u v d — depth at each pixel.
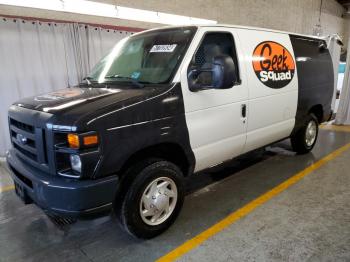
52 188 2.15
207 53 3.00
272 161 4.71
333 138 6.06
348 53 7.11
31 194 2.38
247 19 10.52
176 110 2.63
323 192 3.56
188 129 2.76
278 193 3.56
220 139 3.11
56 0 5.91
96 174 2.19
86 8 6.36
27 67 5.58
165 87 2.60
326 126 7.30
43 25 5.64
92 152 2.14
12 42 5.35
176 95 2.63
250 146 3.60
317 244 2.56
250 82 3.36
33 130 2.36
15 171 2.71
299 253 2.45
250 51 3.41
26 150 2.55
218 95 2.99
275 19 11.79
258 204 3.31
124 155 2.32
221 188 3.77
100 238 2.78
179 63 2.73
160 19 7.79
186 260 2.42
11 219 3.19
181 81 2.69
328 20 15.55
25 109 2.51
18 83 5.52
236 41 3.27
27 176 2.36
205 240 2.68
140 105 2.39
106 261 2.46
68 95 2.64
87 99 2.40
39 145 2.28
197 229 2.86
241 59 3.27
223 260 2.40
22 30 5.41
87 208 2.17
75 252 2.59
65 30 5.93
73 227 2.98
